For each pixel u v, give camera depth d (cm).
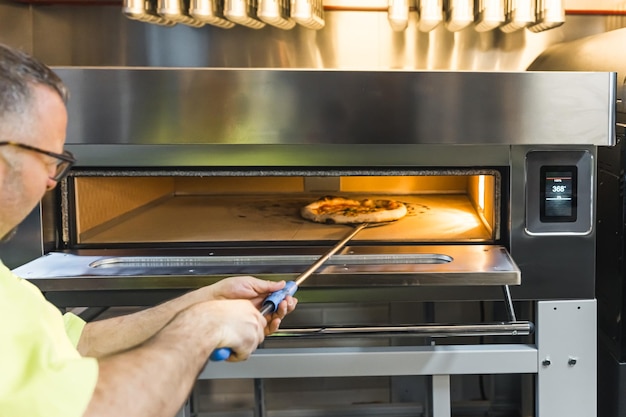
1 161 85
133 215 207
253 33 223
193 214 207
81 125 152
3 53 86
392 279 143
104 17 222
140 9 186
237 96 150
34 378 79
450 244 167
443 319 199
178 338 91
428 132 151
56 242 169
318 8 204
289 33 223
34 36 223
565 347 161
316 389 204
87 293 162
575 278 162
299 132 152
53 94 89
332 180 227
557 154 159
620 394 166
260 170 163
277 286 126
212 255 159
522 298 163
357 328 145
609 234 171
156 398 84
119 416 80
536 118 151
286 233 180
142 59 224
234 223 194
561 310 161
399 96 150
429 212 202
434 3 190
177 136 152
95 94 151
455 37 223
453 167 163
